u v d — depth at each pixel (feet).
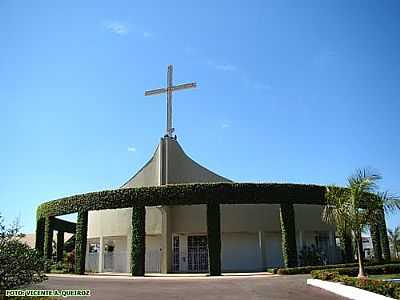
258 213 114.21
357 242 73.26
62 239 145.69
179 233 115.44
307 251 111.45
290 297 52.31
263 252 112.06
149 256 115.14
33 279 35.19
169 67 127.24
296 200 104.12
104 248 131.85
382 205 72.02
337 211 74.08
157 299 52.60
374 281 50.96
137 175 125.29
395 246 207.31
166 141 120.78
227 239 116.37
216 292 59.00
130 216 119.24
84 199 111.86
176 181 120.06
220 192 100.53
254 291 59.06
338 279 59.77
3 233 34.09
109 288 66.28
